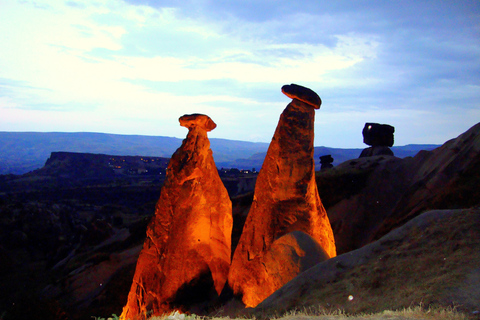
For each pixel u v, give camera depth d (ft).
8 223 193.67
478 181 100.37
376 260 36.11
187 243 52.16
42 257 175.11
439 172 115.75
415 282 30.81
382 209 123.13
